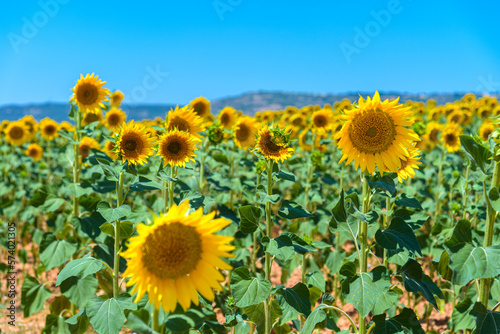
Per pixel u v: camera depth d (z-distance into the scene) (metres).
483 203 2.76
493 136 1.42
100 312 1.53
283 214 1.72
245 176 3.45
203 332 1.49
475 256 1.35
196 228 1.13
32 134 6.20
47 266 2.14
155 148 2.06
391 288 1.59
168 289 1.12
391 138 1.54
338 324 2.64
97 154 2.55
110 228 1.78
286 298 1.63
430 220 3.48
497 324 1.41
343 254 2.53
